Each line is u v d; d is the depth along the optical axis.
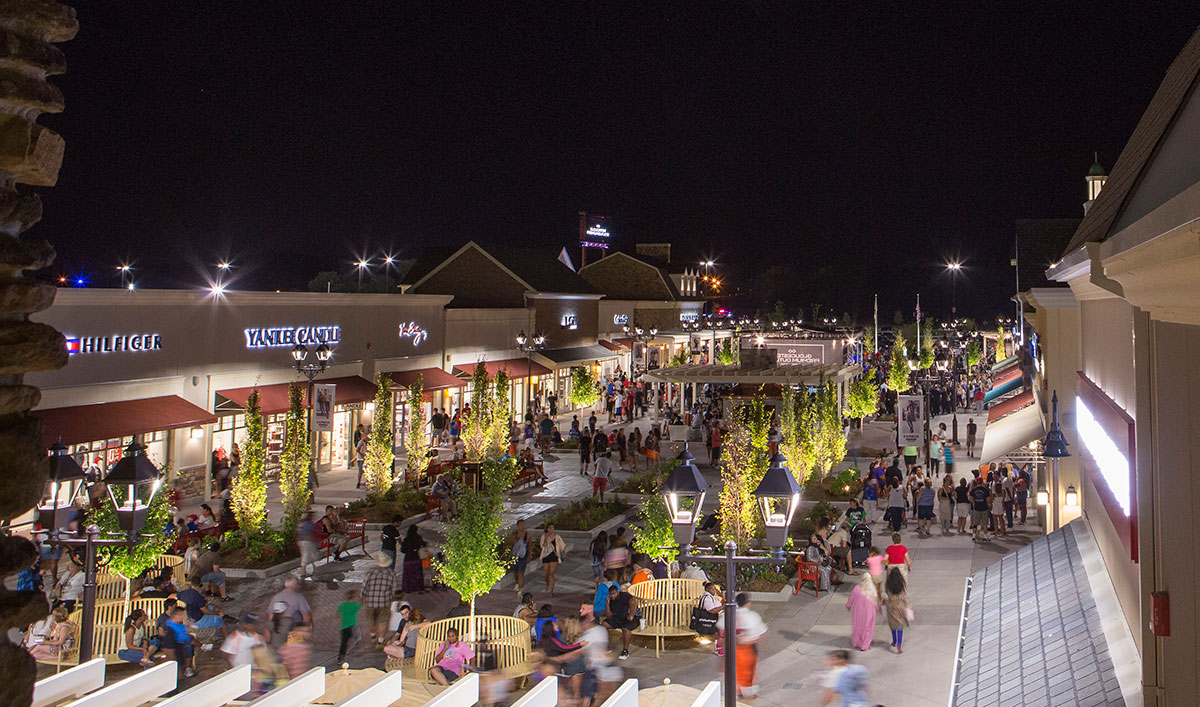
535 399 53.41
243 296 32.53
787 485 10.23
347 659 16.53
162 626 15.00
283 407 32.84
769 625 18.72
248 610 19.30
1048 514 23.86
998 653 9.60
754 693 14.24
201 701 4.11
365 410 40.06
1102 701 6.96
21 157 2.60
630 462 39.69
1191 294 4.54
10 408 2.60
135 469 12.60
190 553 20.08
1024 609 10.41
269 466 34.28
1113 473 8.30
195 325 30.50
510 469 28.16
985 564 23.03
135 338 28.00
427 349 45.25
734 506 22.52
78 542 13.55
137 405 27.70
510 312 54.41
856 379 54.47
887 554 20.12
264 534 23.91
